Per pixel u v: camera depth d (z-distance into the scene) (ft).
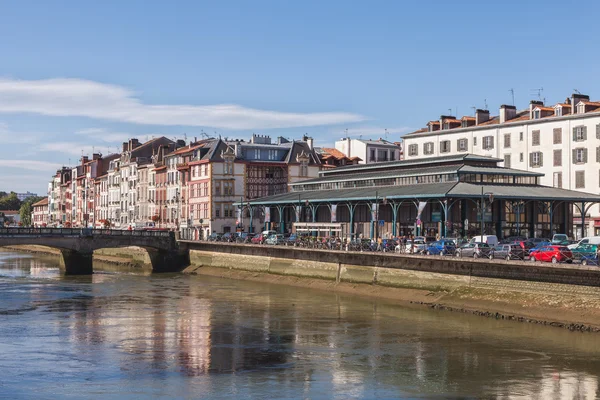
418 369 122.72
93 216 595.47
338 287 234.79
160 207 450.30
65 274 304.50
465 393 108.47
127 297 217.77
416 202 262.67
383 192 276.00
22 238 295.28
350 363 127.44
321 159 416.87
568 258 179.42
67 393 108.27
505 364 125.49
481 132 350.64
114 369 123.03
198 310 189.57
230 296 220.43
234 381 115.24
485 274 185.88
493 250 194.08
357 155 444.55
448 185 262.67
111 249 406.00
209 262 315.17
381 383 113.91
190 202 404.57
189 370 122.42
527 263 171.94
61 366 125.08
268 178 395.34
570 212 285.23
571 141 312.71
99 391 109.29
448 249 215.31
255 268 282.97
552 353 133.08
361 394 107.96
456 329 158.10
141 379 116.26
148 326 164.86
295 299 212.23
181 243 334.44
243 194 387.75
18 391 109.29
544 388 111.04
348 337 150.51
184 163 411.13
